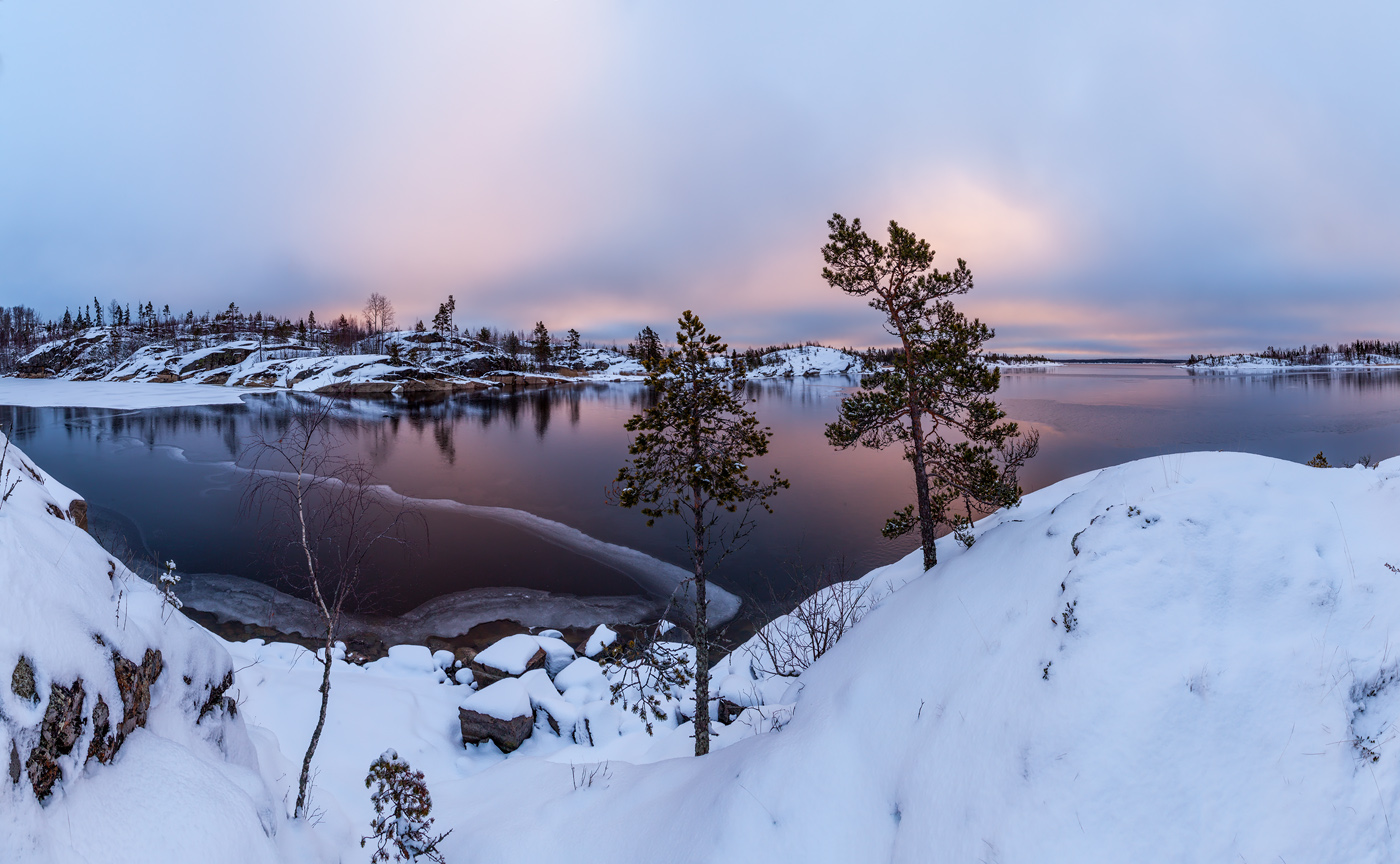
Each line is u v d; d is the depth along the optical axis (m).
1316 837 4.07
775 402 107.19
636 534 29.42
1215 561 5.73
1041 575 6.97
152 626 6.02
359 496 8.38
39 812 3.90
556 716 12.88
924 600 8.67
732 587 23.08
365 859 7.04
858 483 41.16
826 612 15.41
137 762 4.98
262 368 113.12
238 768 6.14
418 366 123.81
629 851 6.82
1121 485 7.58
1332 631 4.92
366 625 19.14
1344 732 4.38
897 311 15.04
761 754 7.10
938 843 5.38
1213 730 4.77
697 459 10.37
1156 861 4.40
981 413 14.34
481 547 26.73
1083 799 4.78
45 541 5.38
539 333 171.88
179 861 4.45
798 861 5.86
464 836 7.70
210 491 34.12
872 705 7.21
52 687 4.33
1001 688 5.97
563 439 60.53
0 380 127.62
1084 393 124.94
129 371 124.25
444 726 12.43
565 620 19.94
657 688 10.83
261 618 19.00
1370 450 47.62
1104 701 5.13
